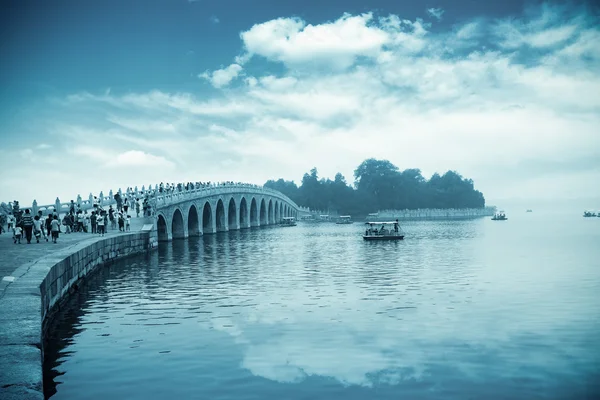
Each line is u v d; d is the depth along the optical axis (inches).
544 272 1581.0
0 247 1396.4
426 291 1242.0
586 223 5826.8
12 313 612.1
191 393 596.1
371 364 696.4
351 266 1750.7
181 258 1989.4
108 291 1243.2
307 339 813.2
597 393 598.2
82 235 1856.5
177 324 909.8
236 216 4360.2
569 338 818.2
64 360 712.4
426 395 594.2
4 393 393.4
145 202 2431.1
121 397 585.3
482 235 3624.5
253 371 667.4
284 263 1829.5
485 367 684.1
